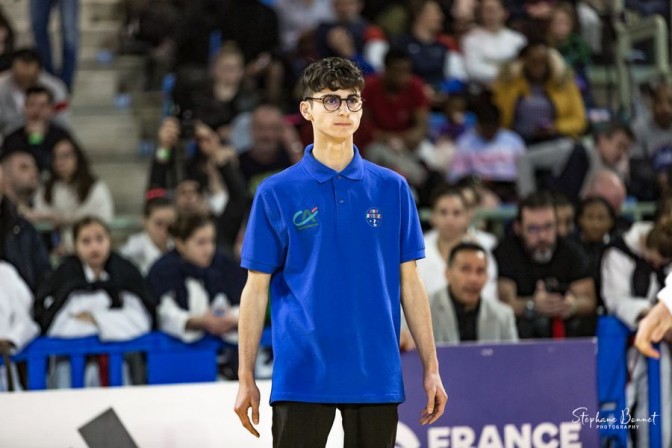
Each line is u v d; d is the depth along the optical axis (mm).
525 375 10125
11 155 15766
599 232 13586
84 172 16172
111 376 10898
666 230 12070
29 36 20406
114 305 11266
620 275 12180
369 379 6668
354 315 6680
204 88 18422
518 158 18000
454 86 20781
